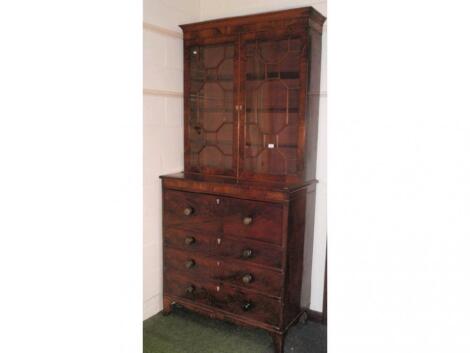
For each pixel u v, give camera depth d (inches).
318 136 91.4
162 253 97.7
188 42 94.2
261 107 88.1
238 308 85.8
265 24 83.9
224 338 88.7
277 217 78.9
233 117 90.7
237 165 91.0
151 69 89.7
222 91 92.7
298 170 84.5
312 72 84.4
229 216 84.7
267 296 81.7
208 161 96.2
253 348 85.0
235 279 85.4
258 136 88.9
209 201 87.0
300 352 83.4
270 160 88.1
